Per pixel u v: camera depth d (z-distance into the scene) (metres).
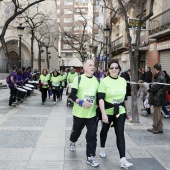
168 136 6.80
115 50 28.58
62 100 15.28
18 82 13.66
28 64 46.44
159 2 17.09
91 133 4.70
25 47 46.94
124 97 4.84
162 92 6.97
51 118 9.23
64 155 5.23
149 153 5.41
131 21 10.88
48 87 13.14
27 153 5.34
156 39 17.48
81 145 5.90
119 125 4.69
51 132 7.11
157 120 7.09
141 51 20.81
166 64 16.19
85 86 4.65
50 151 5.47
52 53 48.22
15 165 4.69
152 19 17.22
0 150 5.51
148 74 14.62
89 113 4.71
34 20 41.56
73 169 4.53
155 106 7.10
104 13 40.25
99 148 5.73
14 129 7.42
